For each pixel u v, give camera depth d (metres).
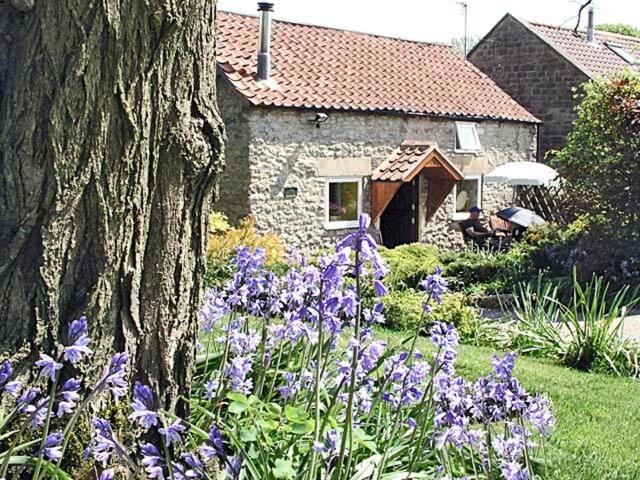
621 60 27.08
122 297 3.61
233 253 13.45
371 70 21.20
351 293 2.88
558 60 25.20
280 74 18.58
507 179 21.06
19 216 3.41
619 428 7.01
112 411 3.49
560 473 5.13
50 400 2.58
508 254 17.22
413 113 20.17
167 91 3.70
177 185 3.79
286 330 3.90
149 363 3.72
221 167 3.99
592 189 16.58
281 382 4.43
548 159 25.42
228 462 2.96
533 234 17.98
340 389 3.26
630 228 15.99
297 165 17.97
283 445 3.54
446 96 22.03
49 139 3.39
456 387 3.41
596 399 8.01
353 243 2.82
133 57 3.52
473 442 3.52
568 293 15.18
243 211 17.27
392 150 20.02
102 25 3.41
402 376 3.33
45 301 3.41
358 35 22.78
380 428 3.96
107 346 3.55
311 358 4.16
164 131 3.71
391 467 3.66
